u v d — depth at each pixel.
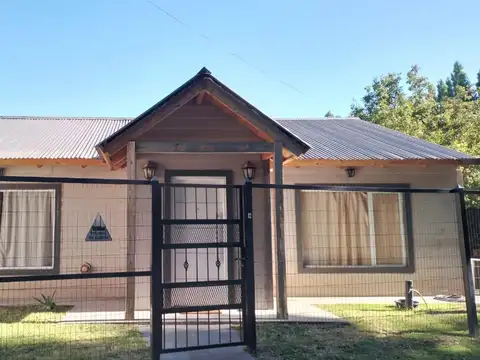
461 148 17.62
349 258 9.61
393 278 9.52
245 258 5.18
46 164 9.17
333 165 9.51
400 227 9.76
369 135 11.98
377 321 6.79
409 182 9.84
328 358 4.93
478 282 9.13
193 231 5.31
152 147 7.11
